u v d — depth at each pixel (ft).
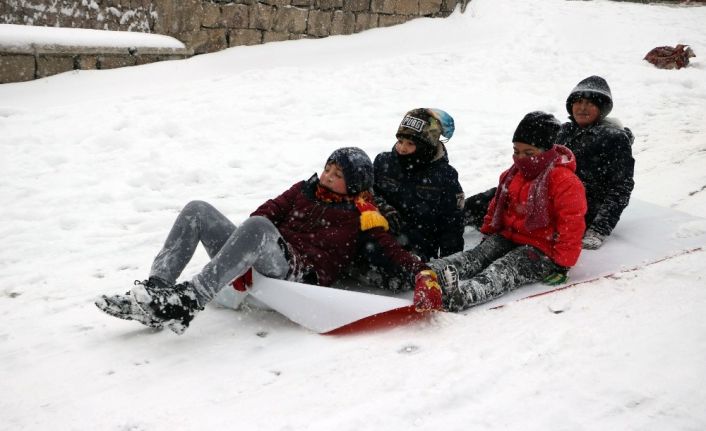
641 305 12.12
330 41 39.63
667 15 53.31
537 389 9.60
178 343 11.33
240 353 10.93
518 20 47.24
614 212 14.99
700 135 25.63
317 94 31.12
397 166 13.92
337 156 12.34
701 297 12.36
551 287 13.09
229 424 8.96
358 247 12.90
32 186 19.97
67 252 16.10
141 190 20.22
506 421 8.89
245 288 11.99
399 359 10.52
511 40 43.45
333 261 12.40
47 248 16.24
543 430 8.69
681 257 14.19
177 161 22.58
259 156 23.50
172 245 11.85
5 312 13.00
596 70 38.11
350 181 12.26
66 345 11.46
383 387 9.73
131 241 16.75
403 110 29.60
